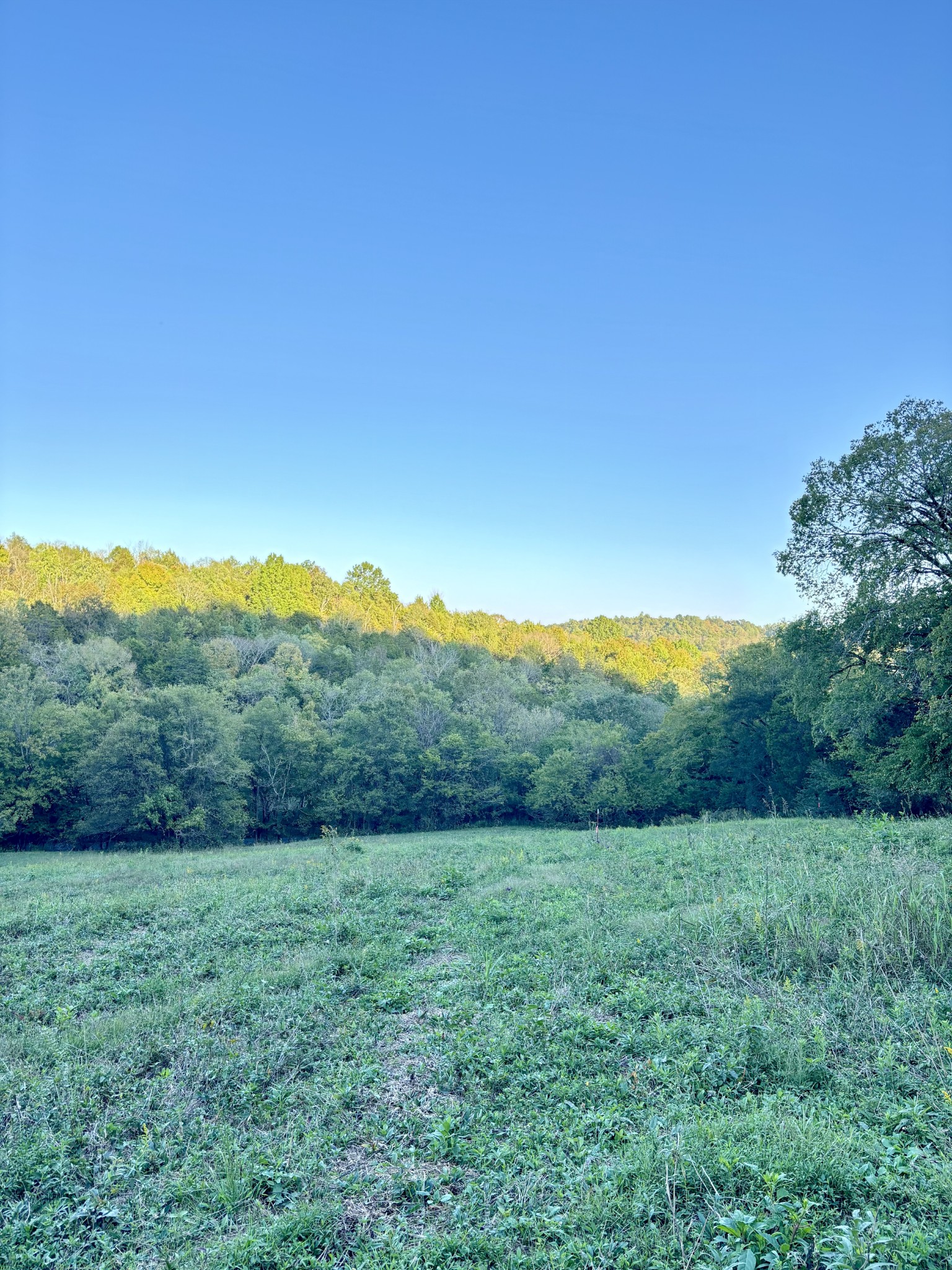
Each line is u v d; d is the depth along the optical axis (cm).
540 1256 439
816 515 2408
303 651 7719
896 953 845
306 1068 743
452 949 1116
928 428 2105
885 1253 388
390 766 5044
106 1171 580
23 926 1338
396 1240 468
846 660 2555
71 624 7012
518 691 7244
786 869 1273
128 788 4038
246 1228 496
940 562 2198
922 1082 587
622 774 4822
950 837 1473
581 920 1132
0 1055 785
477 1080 682
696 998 811
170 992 971
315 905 1402
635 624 19288
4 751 4162
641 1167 505
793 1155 488
